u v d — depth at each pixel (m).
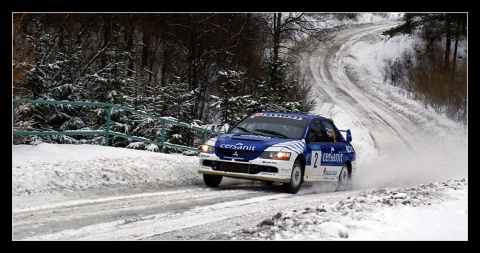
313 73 58.22
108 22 32.81
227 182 13.12
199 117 35.38
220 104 23.30
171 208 9.01
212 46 38.22
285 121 12.61
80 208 8.52
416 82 51.47
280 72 26.61
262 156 11.21
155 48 37.66
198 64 37.22
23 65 16.44
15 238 6.48
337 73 59.34
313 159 12.20
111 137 20.72
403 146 30.67
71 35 24.91
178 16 37.97
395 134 35.41
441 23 58.88
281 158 11.21
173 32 38.25
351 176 14.18
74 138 20.28
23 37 19.22
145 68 34.69
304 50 41.22
